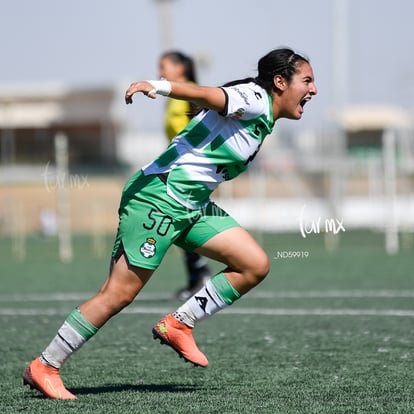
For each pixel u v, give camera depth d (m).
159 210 15.86
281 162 91.81
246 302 32.69
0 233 95.31
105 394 16.80
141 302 33.47
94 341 23.94
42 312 31.14
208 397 16.36
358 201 87.25
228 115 15.48
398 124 127.69
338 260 52.69
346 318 27.95
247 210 83.19
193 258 33.16
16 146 121.25
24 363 20.80
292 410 15.05
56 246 76.75
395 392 16.62
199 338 24.25
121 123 135.62
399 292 35.19
